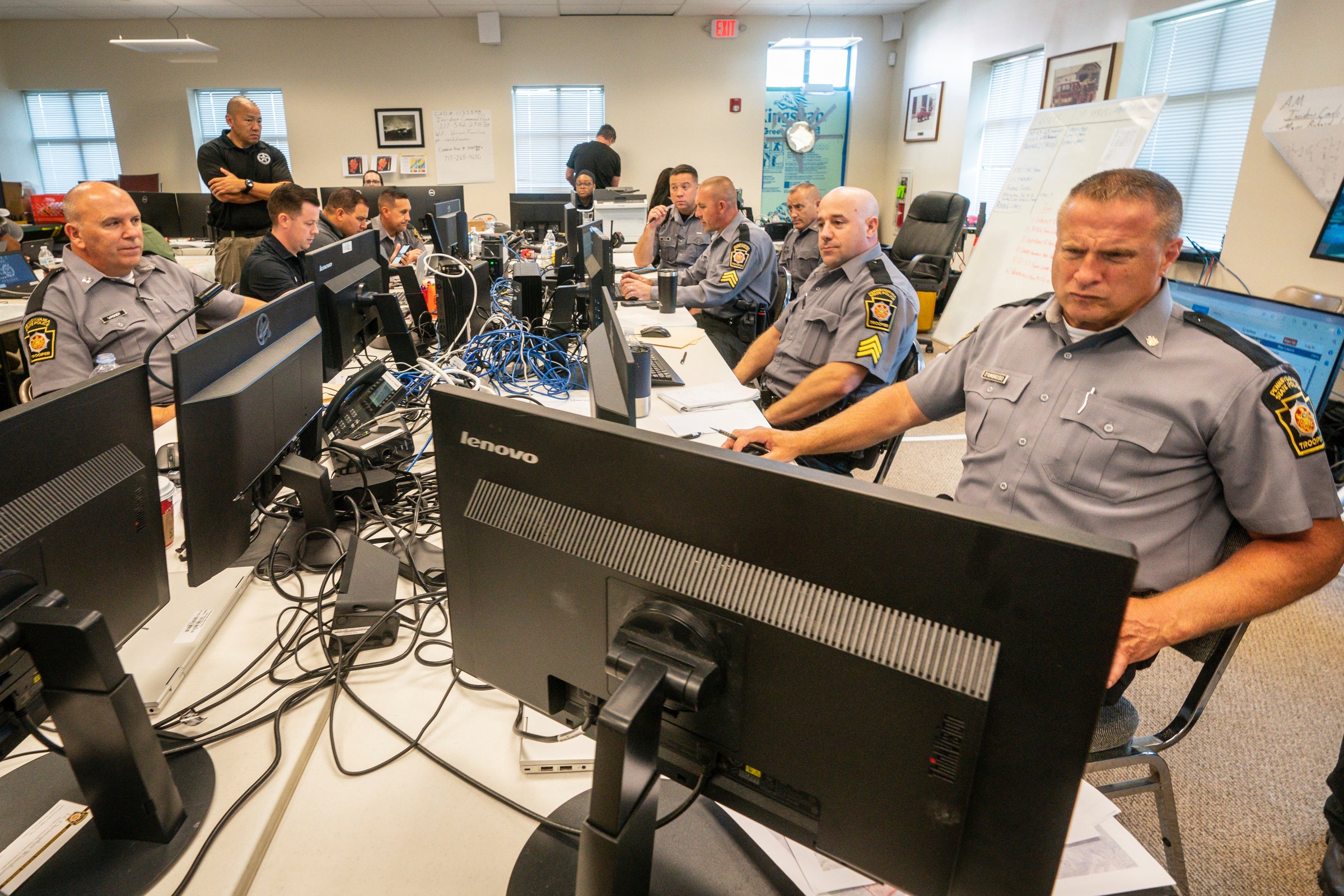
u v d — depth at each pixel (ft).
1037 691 1.59
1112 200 4.11
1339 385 6.24
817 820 2.02
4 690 2.19
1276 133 11.55
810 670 1.80
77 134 25.76
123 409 2.79
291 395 4.18
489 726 3.19
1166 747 4.01
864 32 25.44
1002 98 20.35
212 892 2.40
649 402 6.72
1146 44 15.37
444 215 12.94
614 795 1.80
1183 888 4.00
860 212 7.88
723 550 1.88
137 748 2.37
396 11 23.32
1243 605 3.73
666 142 26.02
